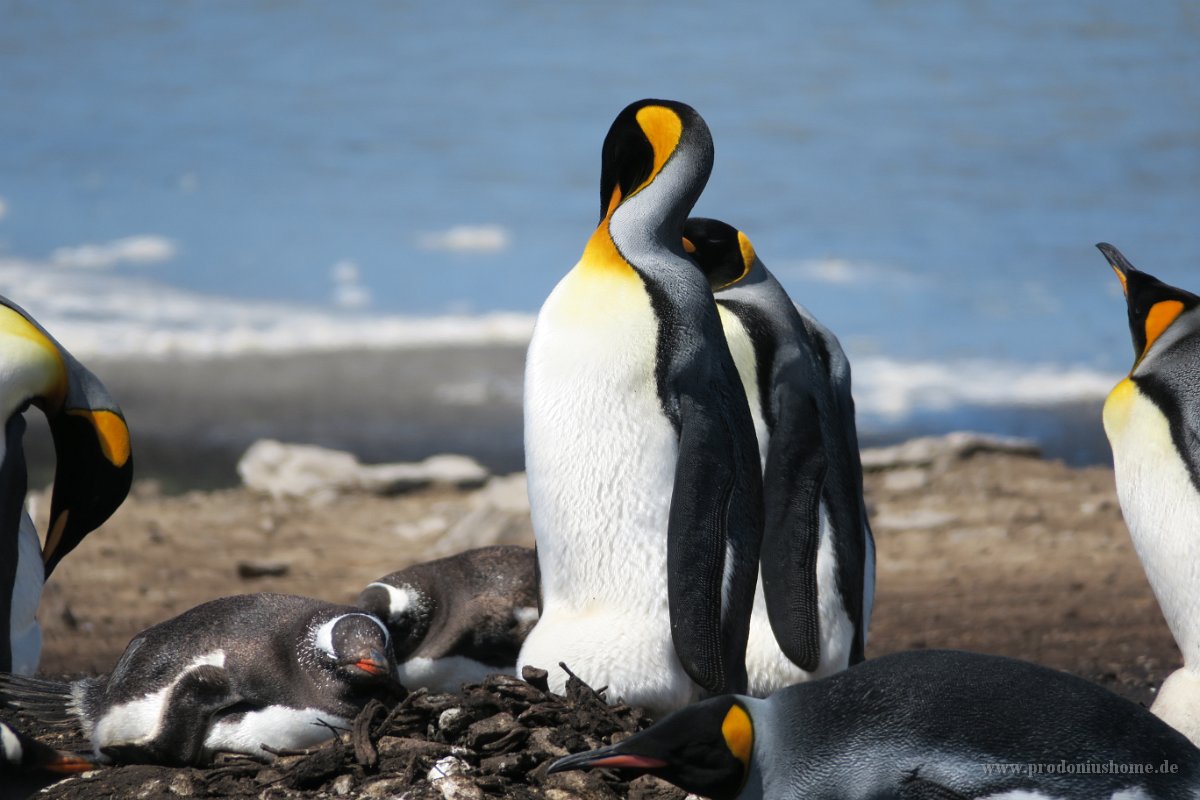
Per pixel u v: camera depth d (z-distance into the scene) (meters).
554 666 10.61
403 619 12.86
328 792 9.30
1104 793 7.74
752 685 11.94
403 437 34.41
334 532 24.70
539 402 11.02
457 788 9.09
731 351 11.88
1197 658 11.94
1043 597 19.78
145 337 44.50
